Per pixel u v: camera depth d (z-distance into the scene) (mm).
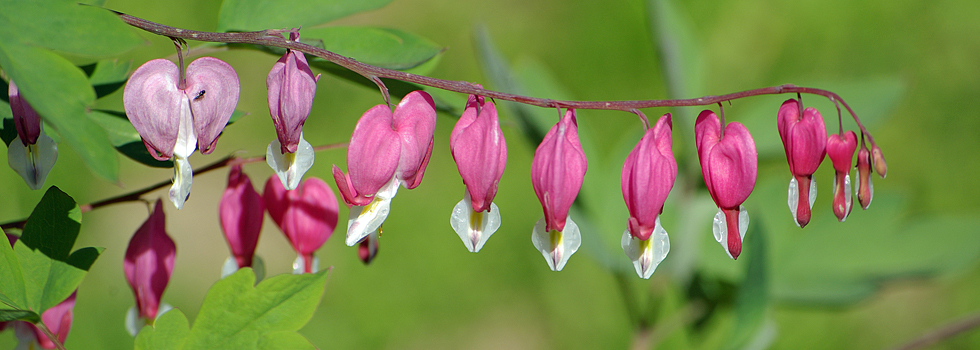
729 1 1534
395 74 513
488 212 516
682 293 808
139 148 548
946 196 1336
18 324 552
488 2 1693
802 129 512
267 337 532
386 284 1347
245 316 532
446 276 1355
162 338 532
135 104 509
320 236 568
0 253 530
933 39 1482
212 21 1514
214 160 1439
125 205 1341
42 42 488
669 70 757
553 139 510
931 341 710
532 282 1340
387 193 516
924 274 740
